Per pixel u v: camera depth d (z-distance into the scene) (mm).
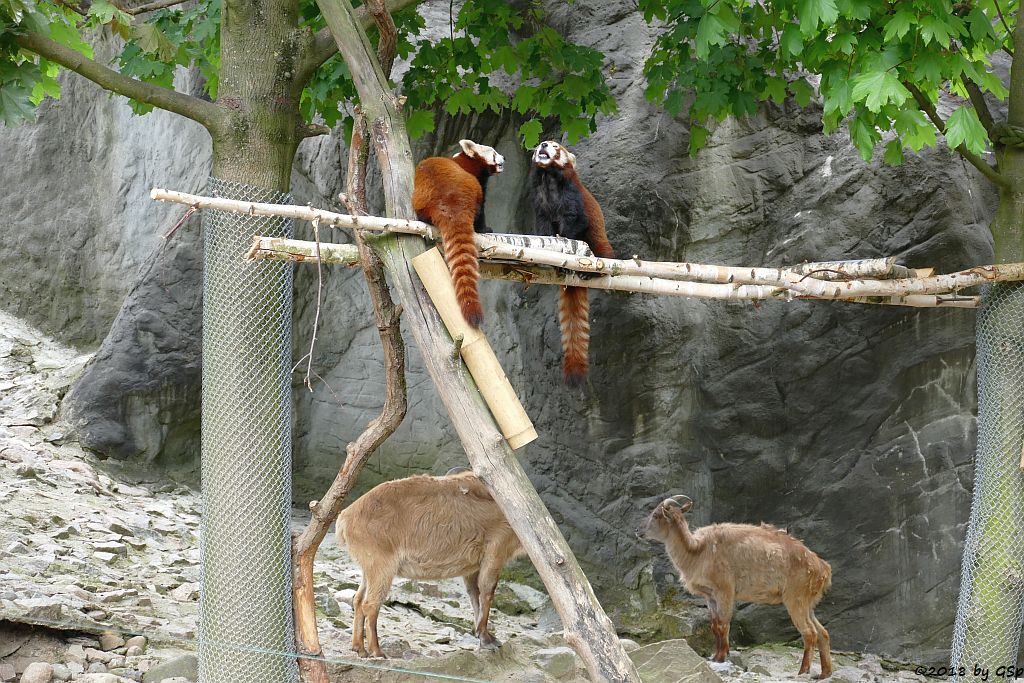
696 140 9328
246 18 6680
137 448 11305
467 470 8227
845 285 6277
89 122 14000
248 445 6406
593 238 7566
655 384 10352
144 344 11508
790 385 10188
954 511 9672
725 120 10609
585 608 5539
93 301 13625
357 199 6484
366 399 11961
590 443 10539
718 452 10297
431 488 7629
